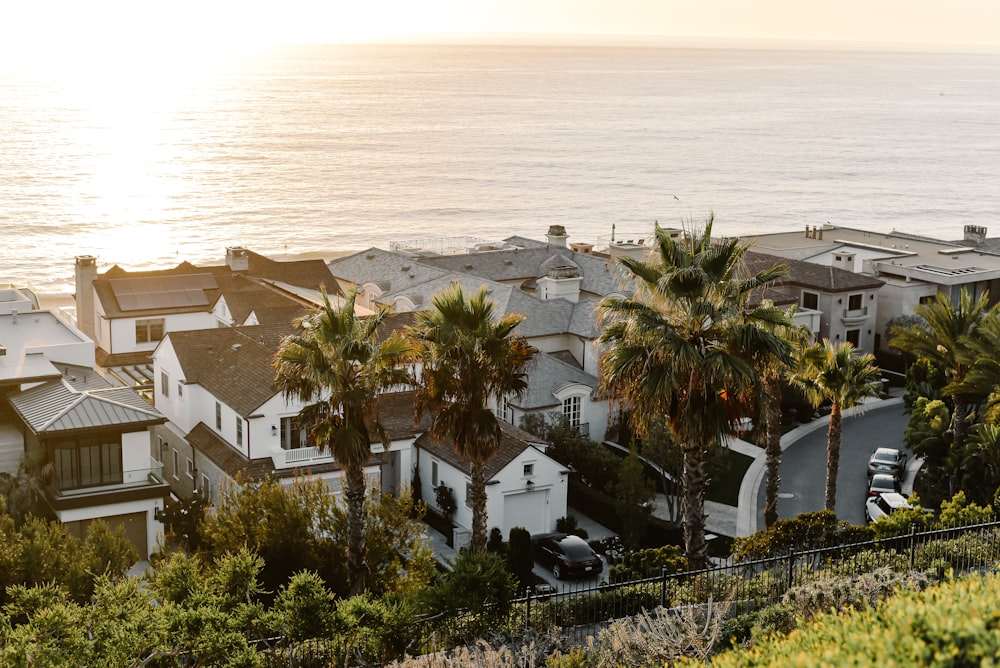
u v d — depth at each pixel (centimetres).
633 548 4841
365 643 2545
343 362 3484
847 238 10156
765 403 3192
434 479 5162
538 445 5153
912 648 1262
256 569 2702
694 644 2320
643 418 3250
